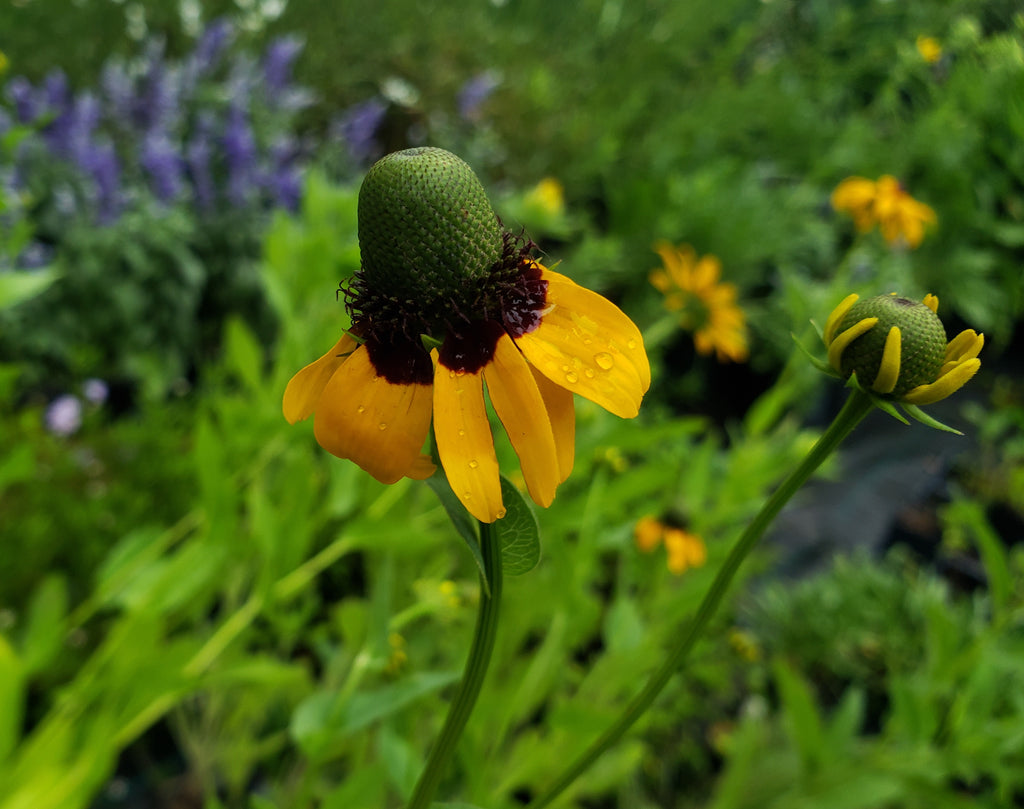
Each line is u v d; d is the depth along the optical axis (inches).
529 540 3.2
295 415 3.5
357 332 3.4
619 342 3.3
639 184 24.3
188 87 19.3
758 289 26.7
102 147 16.2
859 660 14.2
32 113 16.3
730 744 11.1
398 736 6.4
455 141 24.6
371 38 26.5
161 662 6.0
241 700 8.5
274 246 9.5
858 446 22.4
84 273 15.7
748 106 26.1
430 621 9.1
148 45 19.4
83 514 10.7
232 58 22.8
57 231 16.0
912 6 18.5
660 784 11.8
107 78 18.2
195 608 8.6
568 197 26.3
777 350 22.3
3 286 7.0
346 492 7.7
